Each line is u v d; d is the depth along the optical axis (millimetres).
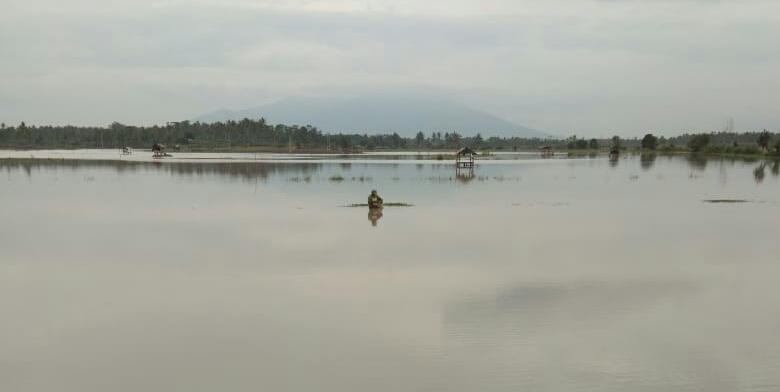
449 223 31000
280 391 11836
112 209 36812
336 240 26234
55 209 36938
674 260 22219
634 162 103250
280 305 16922
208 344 14148
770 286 18688
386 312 16281
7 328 15242
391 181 59031
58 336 14688
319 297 17641
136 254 23531
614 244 25297
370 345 14039
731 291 18141
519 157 134250
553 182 58656
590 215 34219
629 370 12688
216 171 73438
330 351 13719
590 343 14094
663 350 13703
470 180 60969
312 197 43625
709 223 31203
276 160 106125
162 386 12070
